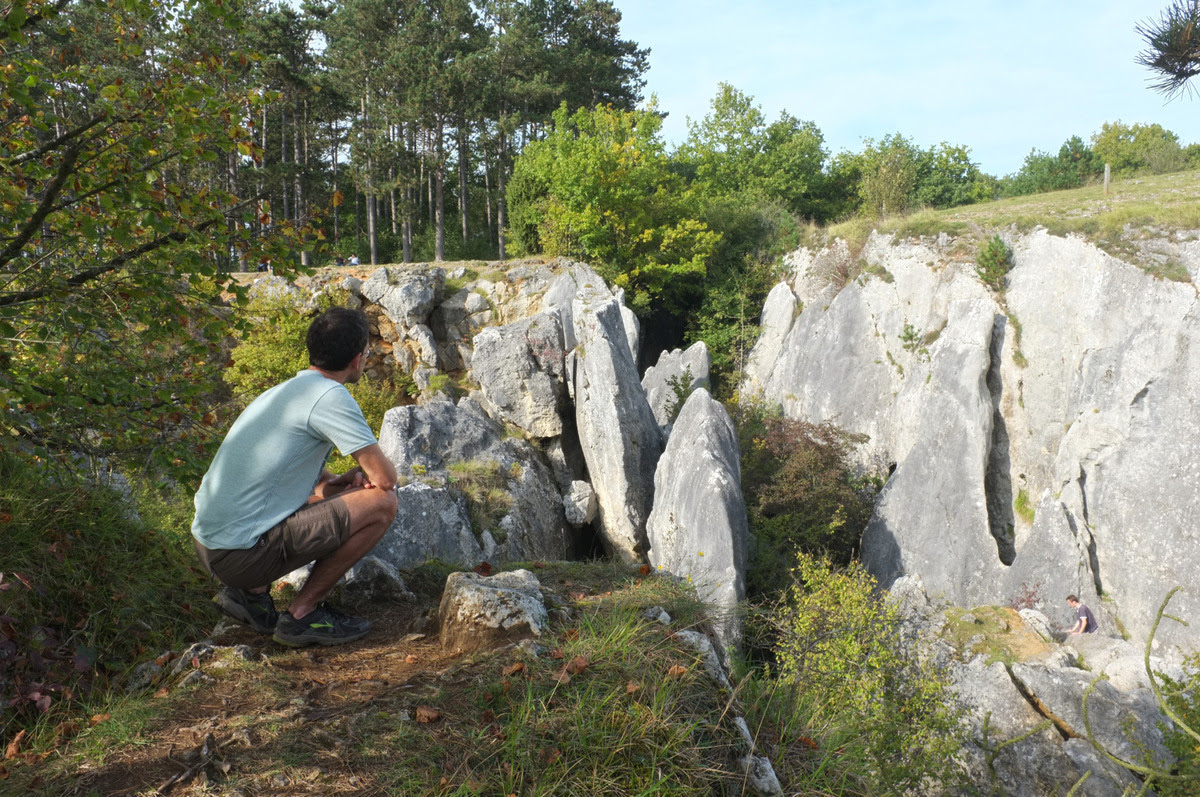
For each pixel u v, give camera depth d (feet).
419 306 76.84
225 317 14.73
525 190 104.99
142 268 13.57
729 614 13.32
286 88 105.60
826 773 10.57
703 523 43.75
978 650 28.99
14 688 9.25
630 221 96.37
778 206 113.29
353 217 147.13
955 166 144.87
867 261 82.07
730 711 10.32
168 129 13.66
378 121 113.19
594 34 157.58
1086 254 60.64
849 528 62.49
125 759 7.88
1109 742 24.63
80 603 11.25
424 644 11.83
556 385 60.75
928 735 22.06
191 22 14.43
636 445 55.88
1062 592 50.29
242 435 10.30
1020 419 61.62
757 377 92.48
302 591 11.28
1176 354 51.34
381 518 11.14
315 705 9.14
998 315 64.39
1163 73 28.58
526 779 7.93
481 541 45.01
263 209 14.88
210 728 8.46
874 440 72.43
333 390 10.44
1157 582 48.34
